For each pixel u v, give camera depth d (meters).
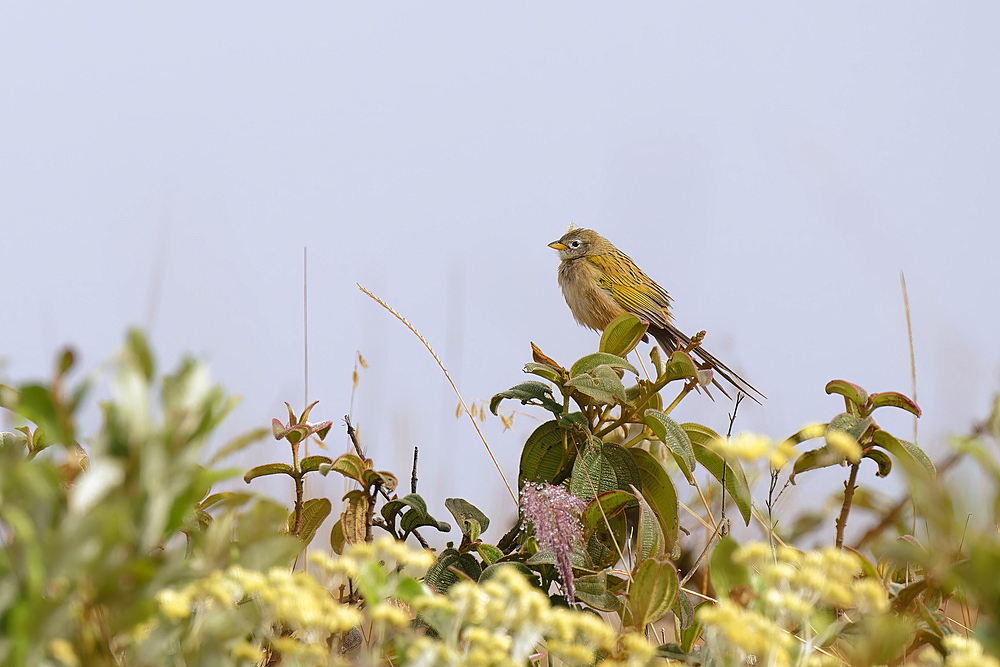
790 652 2.31
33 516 1.69
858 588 2.23
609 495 3.43
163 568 1.81
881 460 3.36
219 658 1.97
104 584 1.68
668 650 2.69
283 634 2.79
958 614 3.42
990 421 3.16
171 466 1.69
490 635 2.11
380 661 2.65
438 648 2.06
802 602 2.14
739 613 2.15
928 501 2.50
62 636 1.64
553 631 2.26
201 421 1.73
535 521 3.13
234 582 2.02
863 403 3.40
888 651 2.25
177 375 1.76
